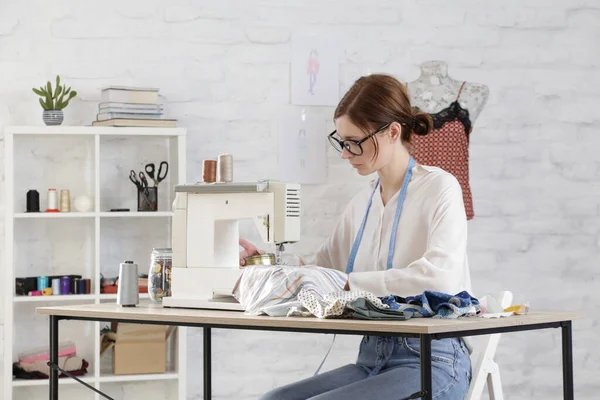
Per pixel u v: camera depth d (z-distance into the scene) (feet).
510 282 17.04
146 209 15.51
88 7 16.06
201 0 16.38
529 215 17.15
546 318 8.68
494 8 17.16
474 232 16.96
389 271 9.03
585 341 17.25
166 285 10.39
